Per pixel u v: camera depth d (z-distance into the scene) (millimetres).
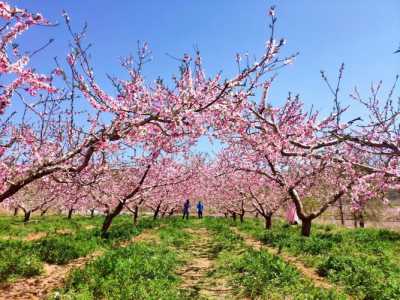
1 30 5355
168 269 11062
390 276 10062
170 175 21484
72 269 10023
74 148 7949
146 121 7246
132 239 17781
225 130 9039
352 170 7246
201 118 8297
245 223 30391
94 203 27953
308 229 17031
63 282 9305
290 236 17359
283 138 7172
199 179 27188
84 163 7543
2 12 5102
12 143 8109
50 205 29672
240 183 26312
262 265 10781
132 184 21062
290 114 9938
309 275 10852
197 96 7652
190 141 11406
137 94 8617
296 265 12078
